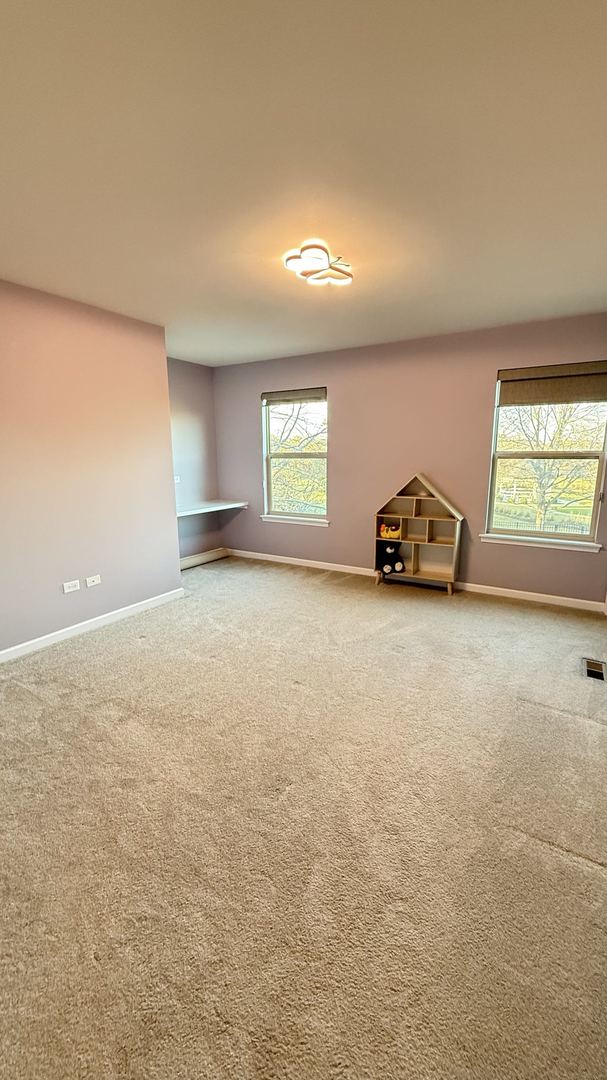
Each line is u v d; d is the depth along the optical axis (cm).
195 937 133
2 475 296
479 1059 106
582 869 154
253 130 149
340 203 195
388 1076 103
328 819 176
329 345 457
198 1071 104
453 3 108
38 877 153
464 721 238
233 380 557
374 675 287
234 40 117
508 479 418
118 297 313
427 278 278
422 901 143
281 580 492
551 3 107
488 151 161
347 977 123
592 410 374
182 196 188
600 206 198
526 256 248
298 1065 105
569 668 293
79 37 115
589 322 357
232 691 269
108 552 369
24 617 317
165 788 192
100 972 125
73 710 250
